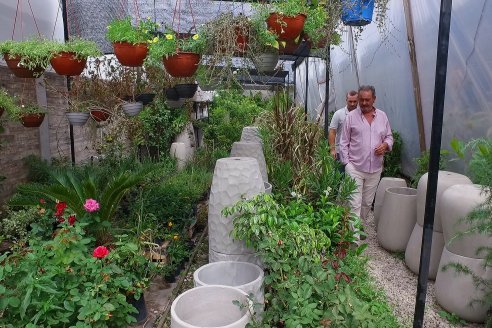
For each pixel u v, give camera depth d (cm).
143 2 404
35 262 219
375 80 612
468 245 274
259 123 451
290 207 329
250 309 210
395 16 500
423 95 471
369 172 417
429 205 237
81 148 662
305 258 231
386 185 462
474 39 354
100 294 227
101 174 457
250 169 283
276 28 295
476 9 345
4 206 426
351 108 487
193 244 412
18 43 334
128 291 252
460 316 280
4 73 485
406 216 395
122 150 592
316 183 380
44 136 556
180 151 759
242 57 320
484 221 261
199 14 397
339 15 329
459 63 383
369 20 334
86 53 331
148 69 441
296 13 288
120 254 264
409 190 420
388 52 539
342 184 377
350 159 421
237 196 278
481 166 247
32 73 348
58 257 225
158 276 347
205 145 884
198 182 580
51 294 206
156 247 340
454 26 382
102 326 207
